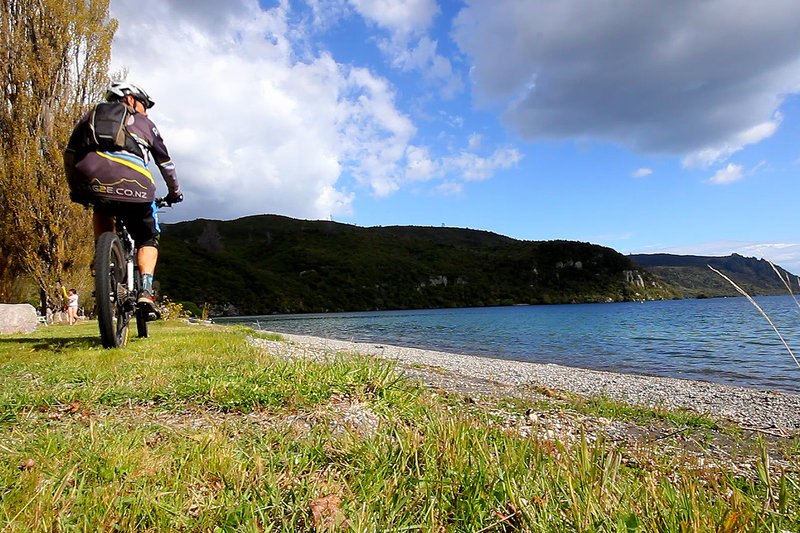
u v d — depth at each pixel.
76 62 21.61
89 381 4.07
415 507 1.85
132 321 17.66
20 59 20.12
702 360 18.67
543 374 11.88
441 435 2.52
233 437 2.70
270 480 1.93
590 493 1.80
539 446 2.49
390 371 4.54
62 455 2.24
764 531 1.75
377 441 2.43
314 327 49.31
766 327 39.94
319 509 1.76
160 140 5.19
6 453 2.25
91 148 4.77
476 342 27.81
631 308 100.81
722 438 4.54
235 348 6.70
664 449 3.75
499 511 1.83
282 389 3.82
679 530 1.67
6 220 20.27
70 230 21.64
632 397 8.47
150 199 5.07
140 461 2.16
